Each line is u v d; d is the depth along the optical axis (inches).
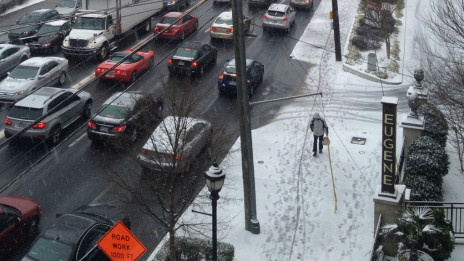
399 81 1223.5
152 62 1256.8
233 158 889.5
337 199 778.2
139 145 929.5
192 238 665.0
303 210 756.0
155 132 778.2
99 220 661.3
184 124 656.4
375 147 922.1
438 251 605.9
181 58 1189.7
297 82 1219.9
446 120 869.2
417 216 610.9
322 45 1434.5
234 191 802.8
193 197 769.6
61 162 889.5
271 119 1047.6
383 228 629.3
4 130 943.7
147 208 622.2
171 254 613.3
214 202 557.9
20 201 727.7
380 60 1330.0
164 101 1024.9
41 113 920.9
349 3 1785.2
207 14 1643.7
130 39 1455.5
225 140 828.0
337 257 662.5
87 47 1300.4
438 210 612.7
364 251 669.9
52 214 762.8
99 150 922.7
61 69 1178.0
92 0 1366.9
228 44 1427.2
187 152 761.6
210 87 1174.3
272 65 1309.1
